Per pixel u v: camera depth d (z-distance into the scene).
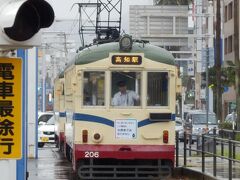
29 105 53.22
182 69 134.75
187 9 99.50
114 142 34.44
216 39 94.25
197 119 91.38
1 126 13.51
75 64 34.53
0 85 13.52
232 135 53.25
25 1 11.56
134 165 35.03
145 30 98.62
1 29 11.83
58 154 59.38
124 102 34.53
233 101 142.62
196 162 46.81
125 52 34.56
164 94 34.66
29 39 12.05
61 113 52.94
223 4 152.12
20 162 26.14
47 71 152.38
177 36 99.19
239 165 39.38
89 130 34.41
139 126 34.50
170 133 34.62
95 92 34.53
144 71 34.56
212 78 114.56
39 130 75.38
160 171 34.81
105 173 34.66
